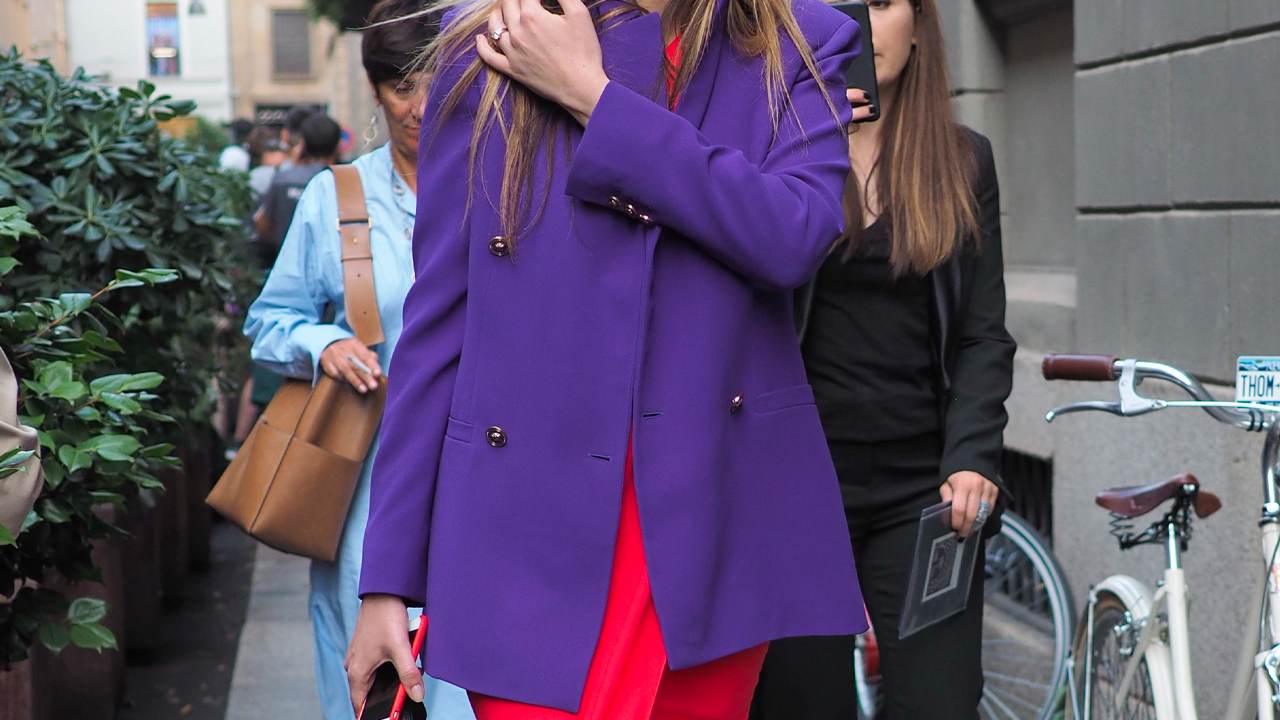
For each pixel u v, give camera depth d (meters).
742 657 2.10
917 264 3.38
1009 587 5.78
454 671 2.07
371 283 3.85
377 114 4.21
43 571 3.73
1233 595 4.52
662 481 2.00
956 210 3.42
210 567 8.52
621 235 2.03
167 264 4.70
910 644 3.46
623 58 2.07
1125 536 3.60
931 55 3.51
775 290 2.06
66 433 3.14
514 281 2.05
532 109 2.06
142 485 3.46
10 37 11.60
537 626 2.04
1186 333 4.86
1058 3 6.24
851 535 3.51
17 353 3.11
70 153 4.57
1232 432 4.52
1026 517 6.47
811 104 2.11
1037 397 5.91
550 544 2.04
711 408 2.02
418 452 2.14
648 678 2.02
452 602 2.08
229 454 9.74
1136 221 5.18
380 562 2.12
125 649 6.31
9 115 4.50
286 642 6.41
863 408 3.44
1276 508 2.91
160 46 52.28
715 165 1.99
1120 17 5.26
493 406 2.06
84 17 49.62
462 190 2.12
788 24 2.12
